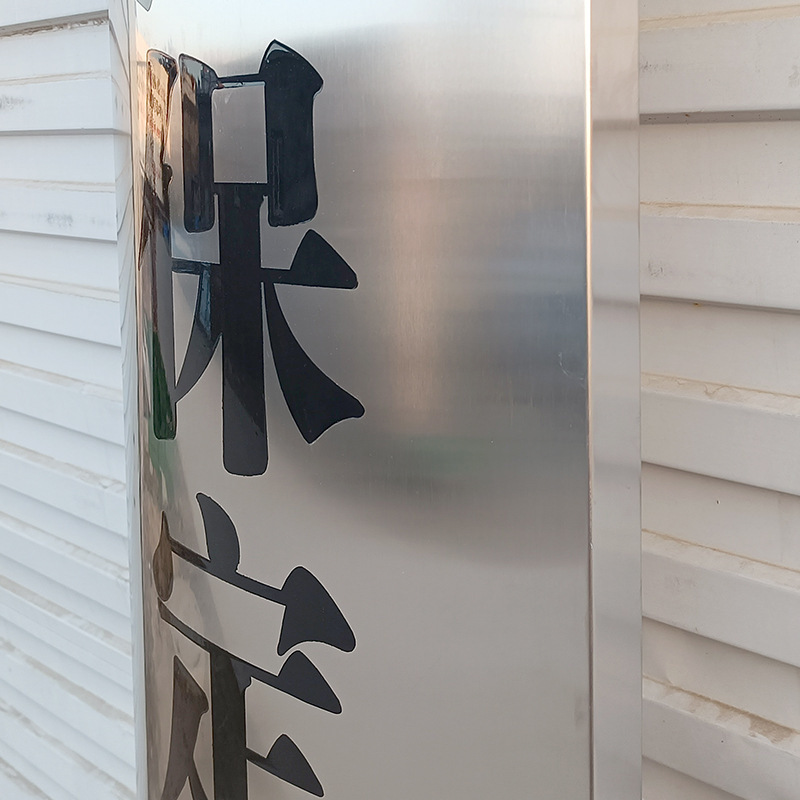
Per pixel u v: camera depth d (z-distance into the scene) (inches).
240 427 30.6
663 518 35.9
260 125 28.1
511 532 24.4
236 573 31.7
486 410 24.4
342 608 28.4
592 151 21.9
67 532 64.2
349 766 29.0
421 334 25.3
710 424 33.6
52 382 61.9
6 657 71.6
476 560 25.1
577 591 23.4
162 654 36.6
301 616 29.7
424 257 24.9
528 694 24.7
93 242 56.3
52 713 68.1
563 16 21.8
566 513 23.3
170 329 33.4
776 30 29.8
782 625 32.9
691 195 33.1
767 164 31.1
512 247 23.4
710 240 32.5
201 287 31.3
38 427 64.9
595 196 22.1
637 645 25.6
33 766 70.7
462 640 25.7
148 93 33.0
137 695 43.4
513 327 23.6
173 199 32.1
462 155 23.9
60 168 57.3
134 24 33.9
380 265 25.8
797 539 32.5
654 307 34.9
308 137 26.9
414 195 24.9
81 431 60.5
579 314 22.4
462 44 23.5
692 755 36.0
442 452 25.4
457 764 26.3
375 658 27.8
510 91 22.9
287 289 28.2
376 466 26.8
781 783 33.6
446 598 25.9
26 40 56.9
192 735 35.0
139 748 43.2
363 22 25.2
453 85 23.8
